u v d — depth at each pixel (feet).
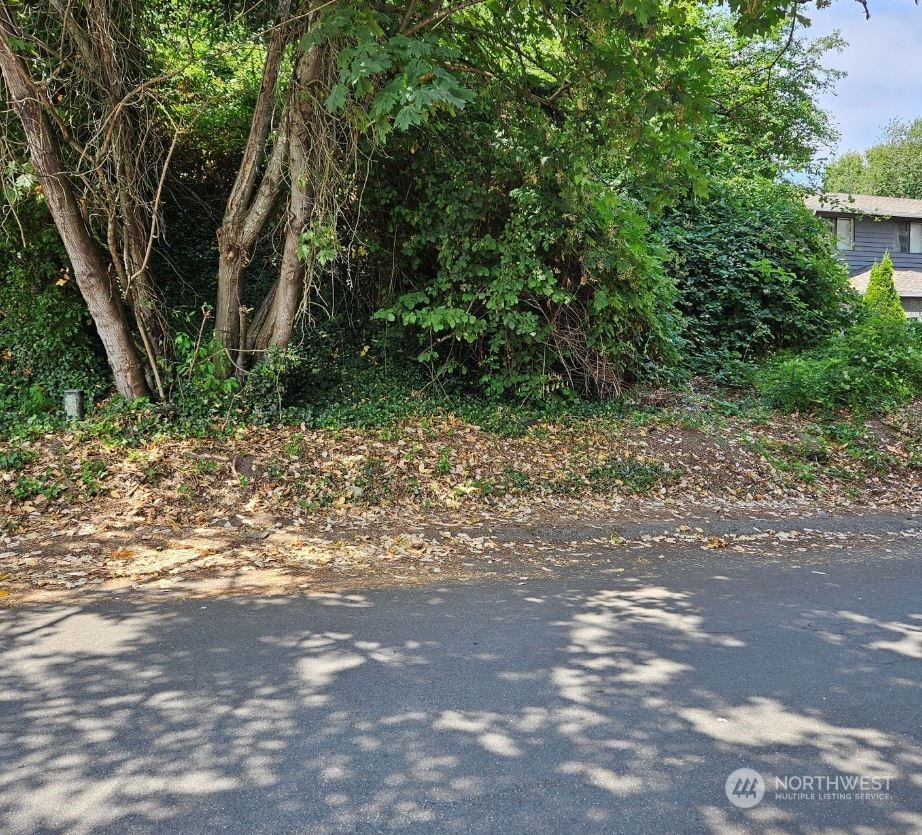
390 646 15.34
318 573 20.72
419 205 34.17
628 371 41.14
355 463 29.17
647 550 24.50
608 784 10.46
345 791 10.18
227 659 14.52
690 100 25.70
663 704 12.98
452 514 27.12
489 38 31.14
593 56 27.07
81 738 11.47
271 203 30.14
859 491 33.22
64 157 29.30
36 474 25.95
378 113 21.25
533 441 33.30
